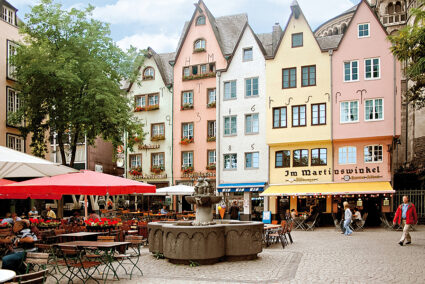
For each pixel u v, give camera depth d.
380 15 49.97
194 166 38.19
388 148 30.88
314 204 32.72
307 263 12.95
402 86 43.75
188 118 38.84
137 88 41.44
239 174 35.50
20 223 10.88
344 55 32.16
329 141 32.19
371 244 17.77
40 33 27.52
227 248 13.42
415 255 14.15
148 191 16.17
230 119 36.34
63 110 27.48
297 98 33.09
